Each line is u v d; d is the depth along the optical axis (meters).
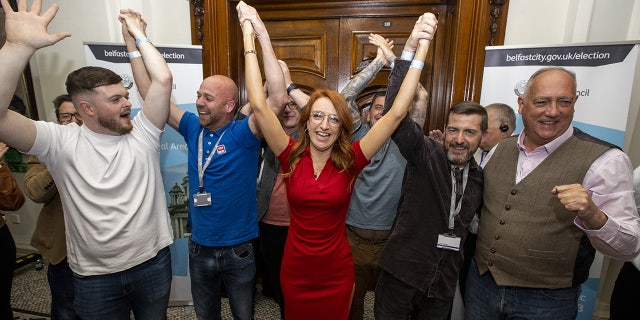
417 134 1.20
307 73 2.62
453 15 2.30
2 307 1.67
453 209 1.27
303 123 1.22
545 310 1.13
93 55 2.19
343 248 1.27
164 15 2.54
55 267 1.60
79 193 1.17
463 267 1.67
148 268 1.32
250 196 1.56
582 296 2.08
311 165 1.22
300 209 1.22
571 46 1.92
